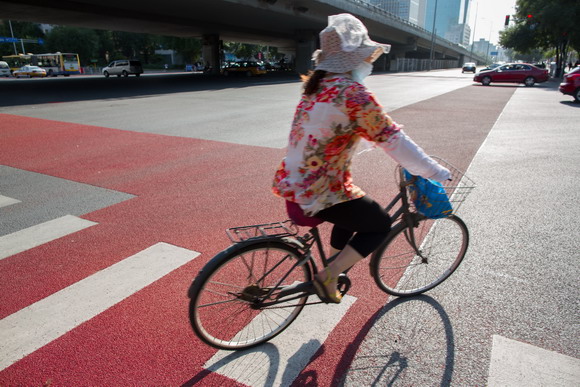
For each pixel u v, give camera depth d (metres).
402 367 2.32
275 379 2.24
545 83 27.73
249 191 5.25
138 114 12.22
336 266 2.29
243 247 2.21
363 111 1.76
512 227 4.13
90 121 10.87
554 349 2.44
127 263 3.43
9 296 2.98
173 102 15.57
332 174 1.99
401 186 2.57
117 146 7.85
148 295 2.99
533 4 32.03
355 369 2.31
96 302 2.90
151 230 4.09
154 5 28.08
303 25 41.59
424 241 3.20
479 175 5.95
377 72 52.69
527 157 6.99
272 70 51.28
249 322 2.65
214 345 2.38
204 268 2.18
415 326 2.66
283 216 4.42
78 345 2.48
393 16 47.62
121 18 31.19
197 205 4.77
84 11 27.16
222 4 27.69
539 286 3.09
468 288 3.08
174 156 7.07
